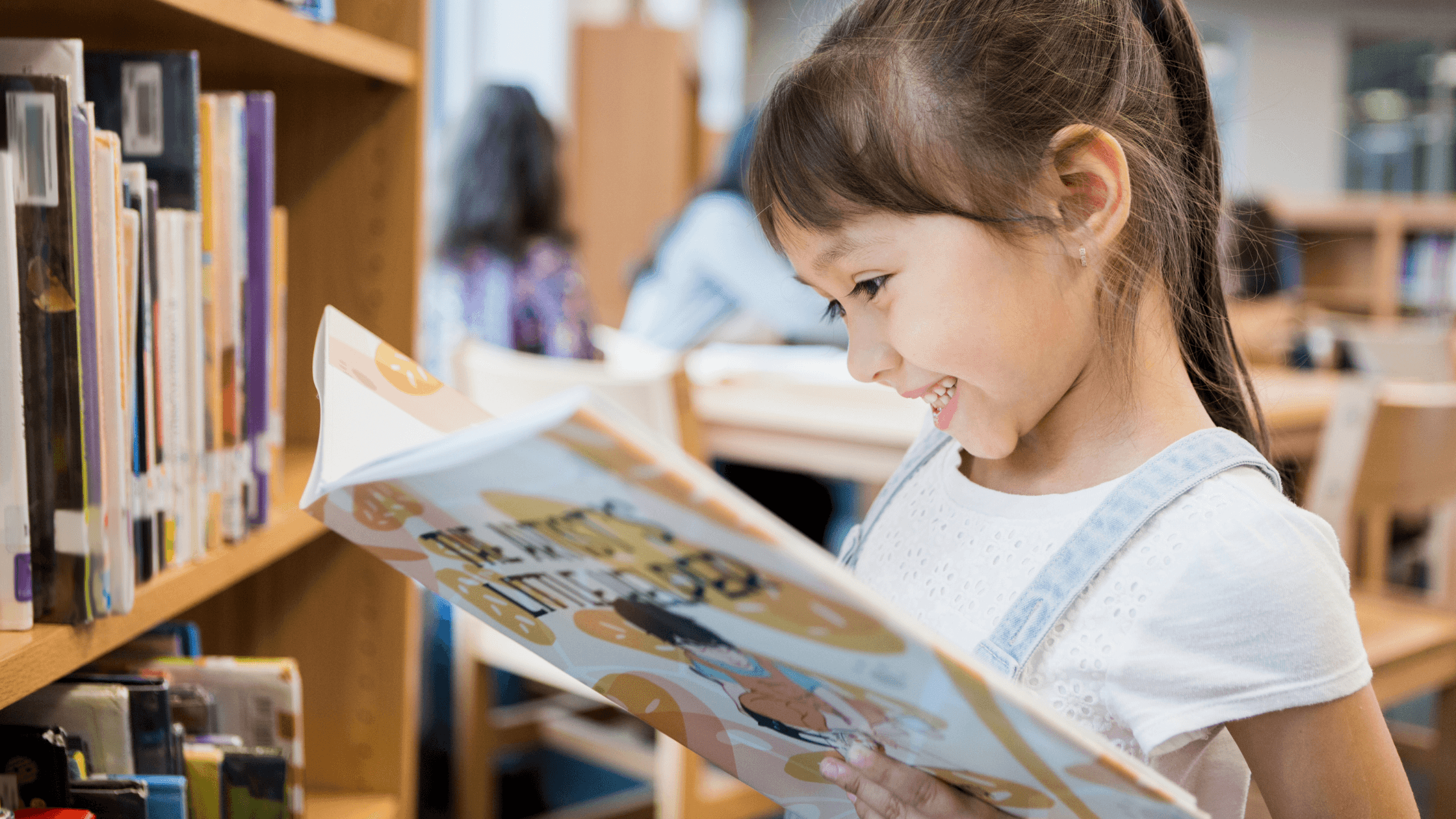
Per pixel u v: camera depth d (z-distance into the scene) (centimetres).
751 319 255
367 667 105
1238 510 57
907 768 54
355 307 102
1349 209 449
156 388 65
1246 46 698
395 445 51
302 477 92
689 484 35
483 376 156
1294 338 297
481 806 183
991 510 68
